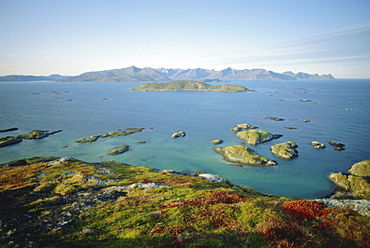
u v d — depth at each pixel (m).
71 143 111.56
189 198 30.78
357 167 74.19
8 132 127.50
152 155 97.44
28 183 44.75
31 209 27.88
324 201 24.78
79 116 174.12
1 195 35.72
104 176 50.53
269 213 21.17
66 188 39.44
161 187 38.44
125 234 19.88
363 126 130.50
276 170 80.31
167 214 23.80
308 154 92.38
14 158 91.94
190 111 197.12
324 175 75.50
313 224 19.47
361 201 23.83
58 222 23.56
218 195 30.50
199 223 20.91
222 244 16.77
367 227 18.27
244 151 93.44
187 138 120.19
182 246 16.89
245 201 27.69
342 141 105.69
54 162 66.69
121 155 97.25
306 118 156.38
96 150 102.81
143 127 142.38
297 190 66.88
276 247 15.80
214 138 119.88
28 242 17.06
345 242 16.53
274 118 157.38
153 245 17.36
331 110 184.00
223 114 180.62
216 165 86.38
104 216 25.33
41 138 118.62
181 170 82.69
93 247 17.75
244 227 19.17
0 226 20.98
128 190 38.31
